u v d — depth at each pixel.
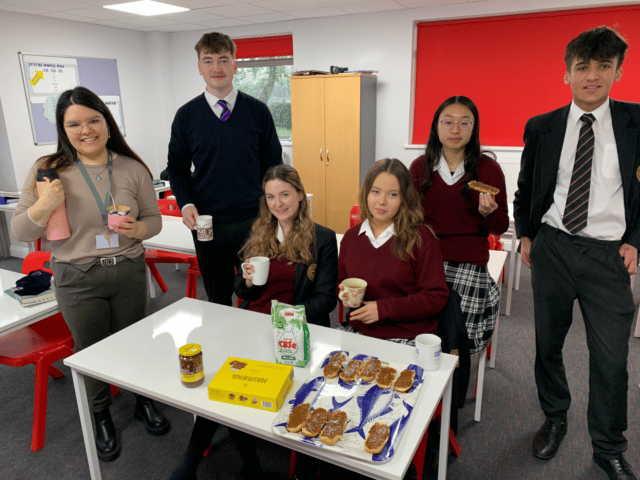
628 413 2.29
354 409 1.19
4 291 2.20
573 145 1.74
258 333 1.68
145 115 6.40
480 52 4.92
